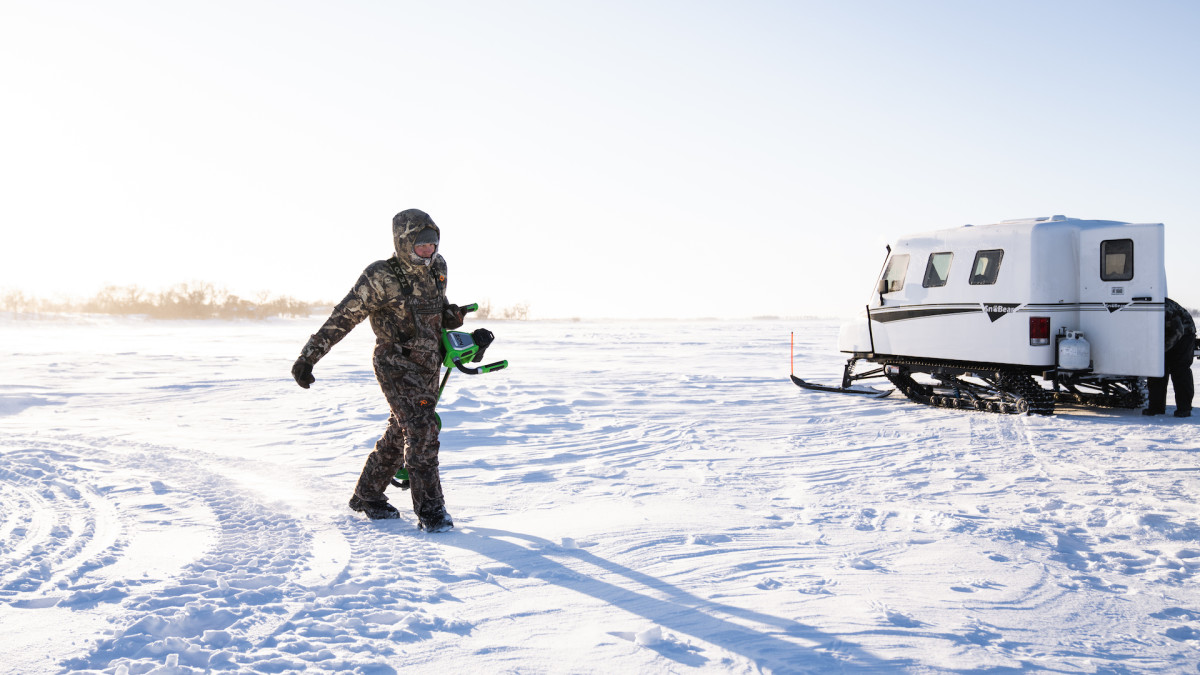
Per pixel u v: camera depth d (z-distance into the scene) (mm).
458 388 12648
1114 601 3314
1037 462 6848
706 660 2627
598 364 22078
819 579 3549
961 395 10820
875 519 4785
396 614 2971
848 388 12844
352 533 4242
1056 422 9406
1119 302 9578
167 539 4047
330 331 4320
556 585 3424
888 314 11633
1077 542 4273
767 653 2689
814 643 2783
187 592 3189
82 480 5625
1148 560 3938
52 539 4020
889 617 3059
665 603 3205
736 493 5562
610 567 3705
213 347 30359
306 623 2850
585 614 3062
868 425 9305
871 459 7035
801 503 5234
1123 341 9562
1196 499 5340
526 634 2840
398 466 4602
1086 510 4977
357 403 11273
